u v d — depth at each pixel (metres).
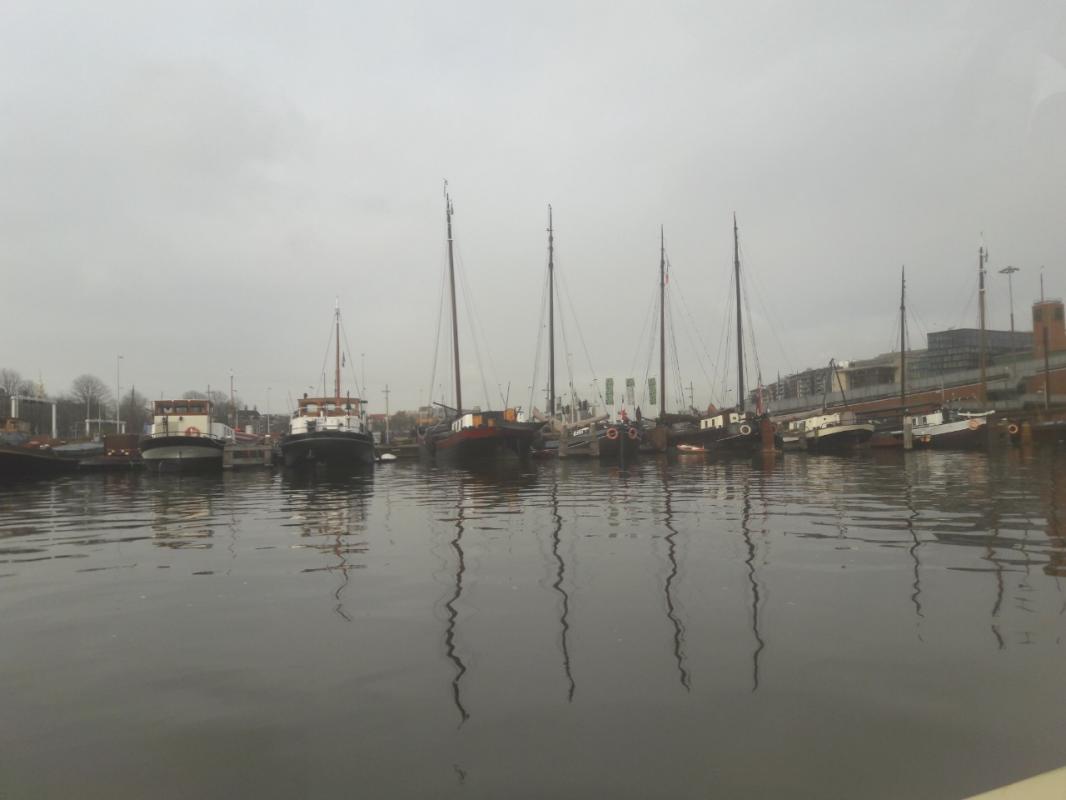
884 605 7.47
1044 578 8.62
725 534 12.30
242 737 4.67
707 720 4.78
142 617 7.55
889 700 5.06
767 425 52.25
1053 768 4.12
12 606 8.06
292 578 9.38
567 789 3.97
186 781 4.12
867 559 9.86
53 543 12.88
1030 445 57.72
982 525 12.99
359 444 41.94
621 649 6.20
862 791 3.91
